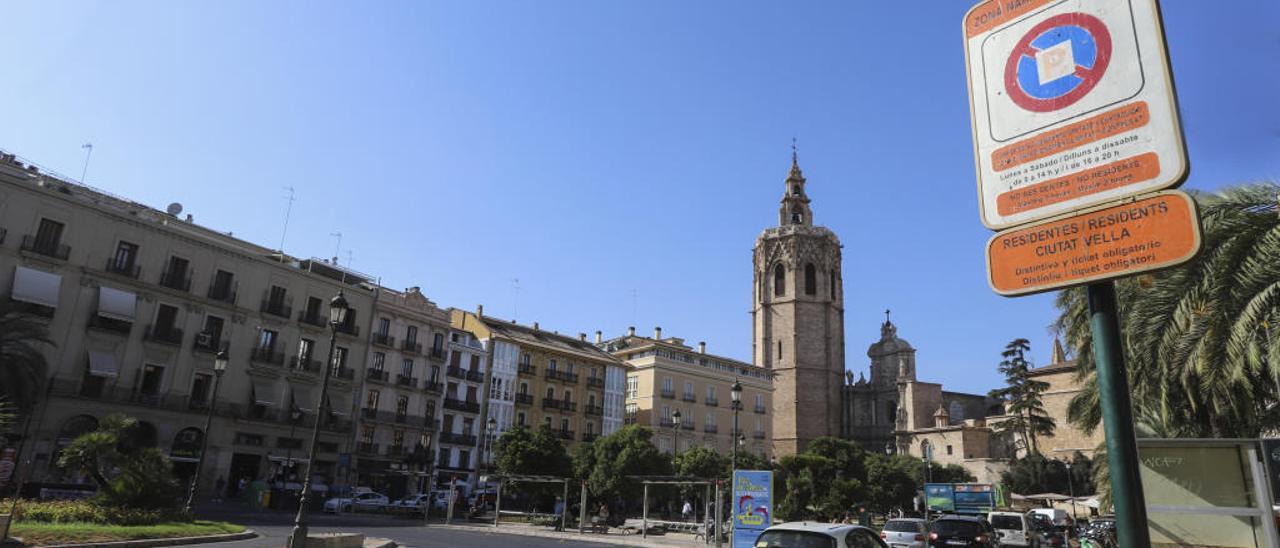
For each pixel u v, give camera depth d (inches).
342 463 2161.7
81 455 922.1
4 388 1400.1
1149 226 195.2
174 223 2154.3
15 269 1688.0
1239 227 471.5
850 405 4623.5
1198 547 314.0
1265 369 540.1
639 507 2532.0
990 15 243.1
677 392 3415.4
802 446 4180.6
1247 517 307.3
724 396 3607.3
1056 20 225.0
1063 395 3508.9
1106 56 212.1
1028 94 227.1
